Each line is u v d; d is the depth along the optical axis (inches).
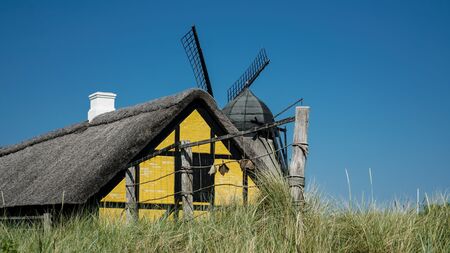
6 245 348.8
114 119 676.7
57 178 606.9
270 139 912.9
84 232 381.7
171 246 364.2
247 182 621.6
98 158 586.6
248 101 1246.3
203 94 612.4
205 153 616.1
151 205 587.2
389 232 344.2
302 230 336.8
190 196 452.8
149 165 596.4
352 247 341.4
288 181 372.8
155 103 631.2
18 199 623.2
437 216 364.2
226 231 354.0
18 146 816.3
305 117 371.9
